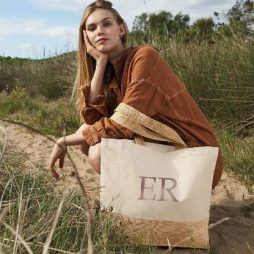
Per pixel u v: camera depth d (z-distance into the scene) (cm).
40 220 229
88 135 264
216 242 274
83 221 244
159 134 257
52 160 288
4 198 261
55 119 626
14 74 1305
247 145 447
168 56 647
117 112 259
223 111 560
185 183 247
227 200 342
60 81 1124
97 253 218
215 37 667
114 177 251
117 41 278
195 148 249
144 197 250
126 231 250
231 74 571
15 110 761
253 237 282
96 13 274
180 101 271
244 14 636
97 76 281
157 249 256
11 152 324
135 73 262
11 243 208
